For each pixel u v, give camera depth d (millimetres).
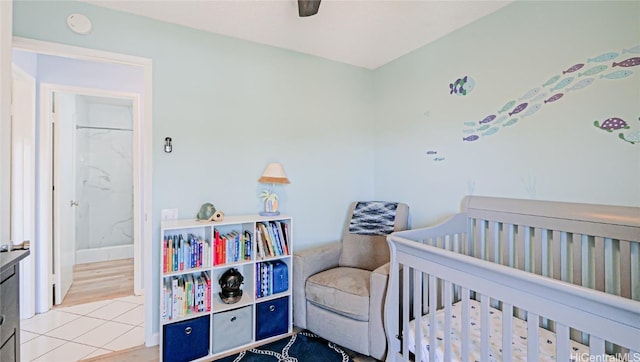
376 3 2035
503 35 2092
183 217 2328
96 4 2039
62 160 3125
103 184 4570
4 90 1249
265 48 2660
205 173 2412
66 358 2055
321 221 2982
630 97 1562
